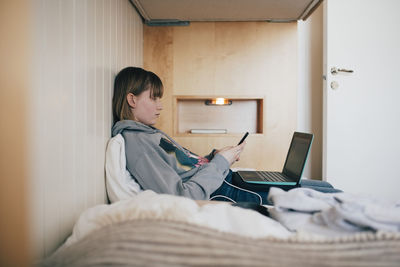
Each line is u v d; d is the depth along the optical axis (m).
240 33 1.54
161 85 1.08
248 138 1.56
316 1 1.27
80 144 0.70
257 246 0.38
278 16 1.46
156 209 0.46
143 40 1.55
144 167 0.86
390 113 1.51
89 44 0.76
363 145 1.51
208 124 1.68
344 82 1.50
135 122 0.94
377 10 1.49
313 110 1.76
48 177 0.54
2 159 0.34
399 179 1.53
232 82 1.55
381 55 1.50
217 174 0.92
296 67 1.54
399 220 0.40
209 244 0.37
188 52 1.55
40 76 0.51
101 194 0.84
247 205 0.66
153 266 0.35
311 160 1.78
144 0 1.25
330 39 1.49
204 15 1.44
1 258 0.34
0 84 0.35
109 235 0.40
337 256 0.35
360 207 0.44
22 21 0.35
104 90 0.90
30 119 0.36
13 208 0.35
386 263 0.34
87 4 0.75
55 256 0.42
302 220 0.49
